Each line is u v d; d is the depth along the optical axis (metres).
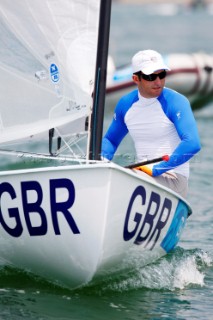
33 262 23.12
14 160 39.75
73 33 22.59
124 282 23.55
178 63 60.03
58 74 22.81
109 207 21.12
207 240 28.77
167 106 23.56
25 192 21.89
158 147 24.00
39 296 22.64
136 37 129.38
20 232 22.50
